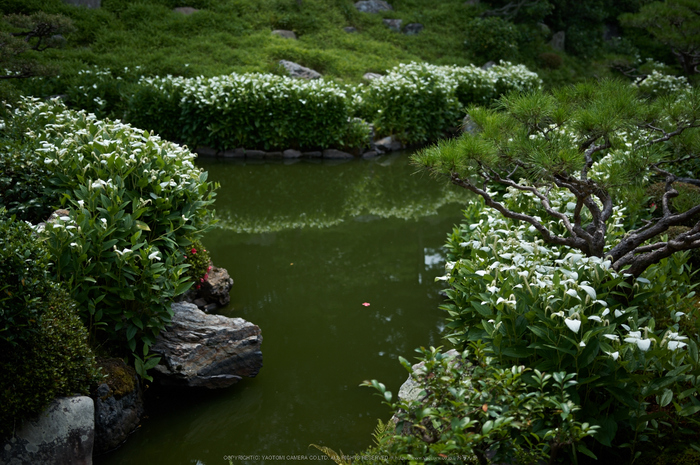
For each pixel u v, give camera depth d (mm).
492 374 2643
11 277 2887
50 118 6289
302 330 4895
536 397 2656
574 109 3775
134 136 5070
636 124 3740
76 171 4645
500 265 3578
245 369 4078
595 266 3086
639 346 2531
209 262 5281
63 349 3068
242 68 13586
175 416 3684
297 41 16641
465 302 3818
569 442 2465
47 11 14102
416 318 5137
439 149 3492
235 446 3439
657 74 13461
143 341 3816
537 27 20812
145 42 14438
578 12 22250
